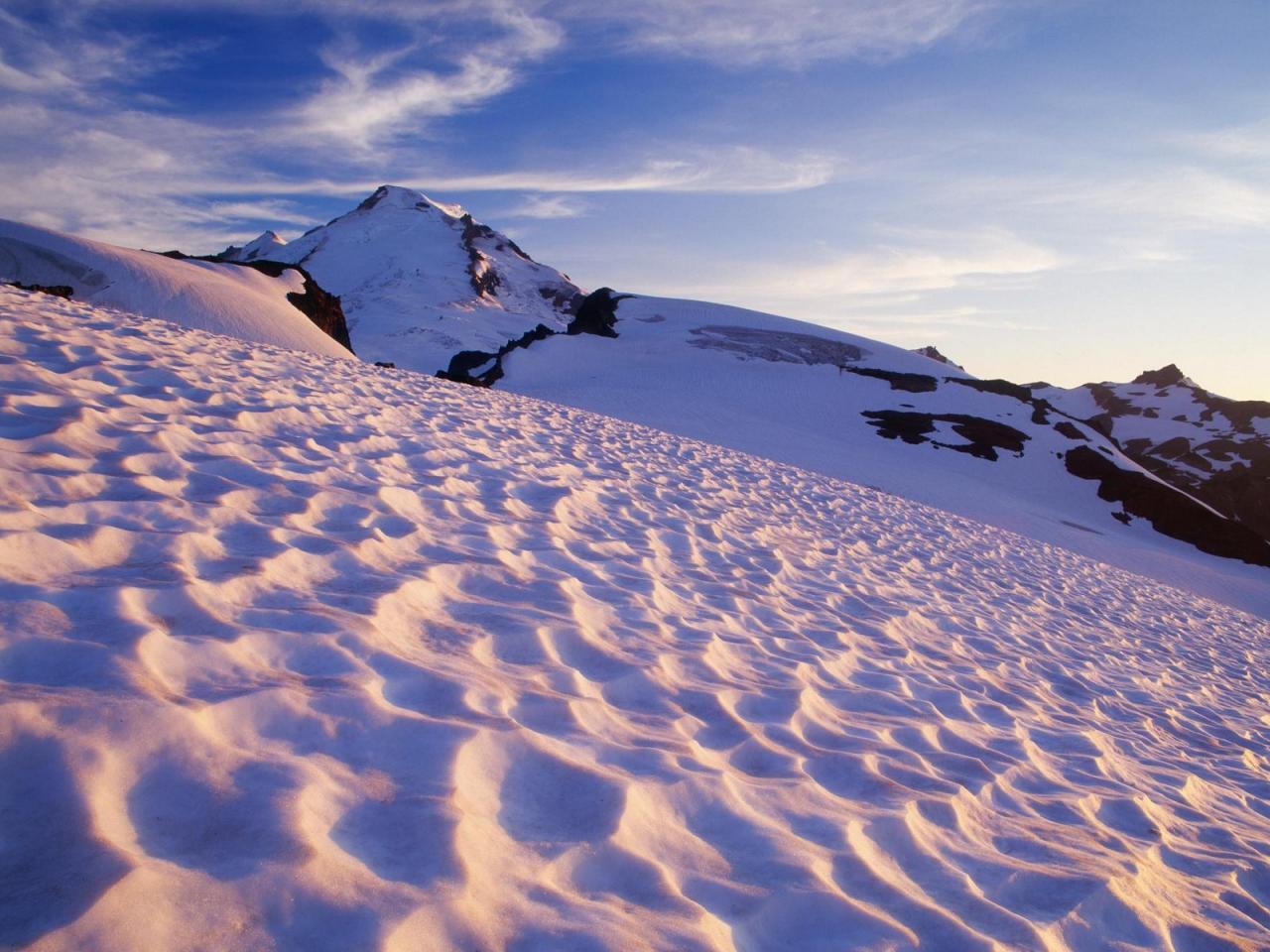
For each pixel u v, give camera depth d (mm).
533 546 5547
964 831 3055
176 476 4777
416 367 137750
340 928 1633
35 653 2367
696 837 2498
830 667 4914
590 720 3127
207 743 2146
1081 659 7648
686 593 5641
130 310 25328
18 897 1487
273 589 3496
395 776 2303
